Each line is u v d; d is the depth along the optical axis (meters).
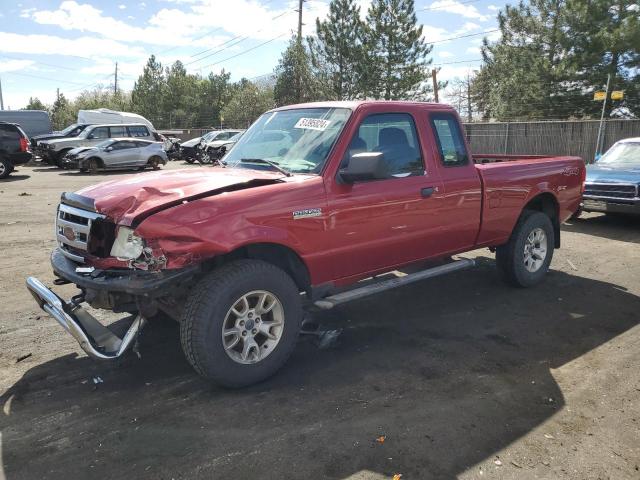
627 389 3.77
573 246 8.13
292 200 3.77
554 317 5.14
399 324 4.95
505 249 5.81
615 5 23.17
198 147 27.75
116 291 3.36
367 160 3.77
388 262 4.59
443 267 5.16
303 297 4.31
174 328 4.76
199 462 2.93
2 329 4.71
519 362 4.18
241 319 3.64
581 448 3.09
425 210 4.67
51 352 4.28
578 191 6.49
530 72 25.97
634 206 8.96
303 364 4.12
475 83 42.34
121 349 3.38
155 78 65.81
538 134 22.14
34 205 11.87
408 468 2.89
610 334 4.74
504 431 3.25
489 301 5.59
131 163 22.09
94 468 2.88
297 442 3.12
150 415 3.39
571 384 3.84
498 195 5.37
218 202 3.49
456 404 3.55
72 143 22.97
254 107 49.00
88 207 3.68
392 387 3.77
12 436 3.17
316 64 31.42
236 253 3.86
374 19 29.58
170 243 3.31
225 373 3.55
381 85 30.45
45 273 6.41
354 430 3.24
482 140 24.08
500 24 27.17
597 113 25.22
